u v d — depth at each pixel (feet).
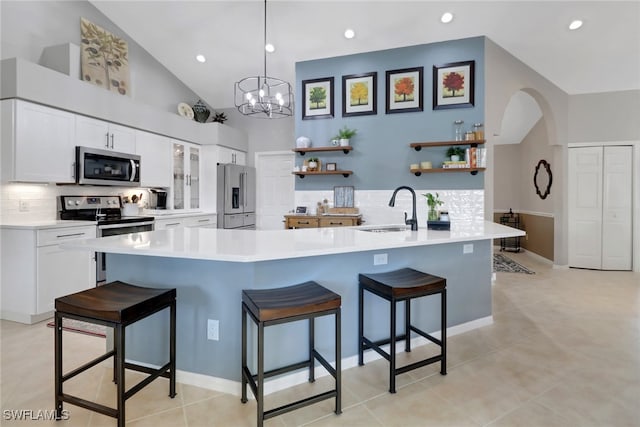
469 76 13.15
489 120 13.23
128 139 13.65
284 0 12.46
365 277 7.01
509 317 10.18
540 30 12.69
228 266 6.22
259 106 11.76
